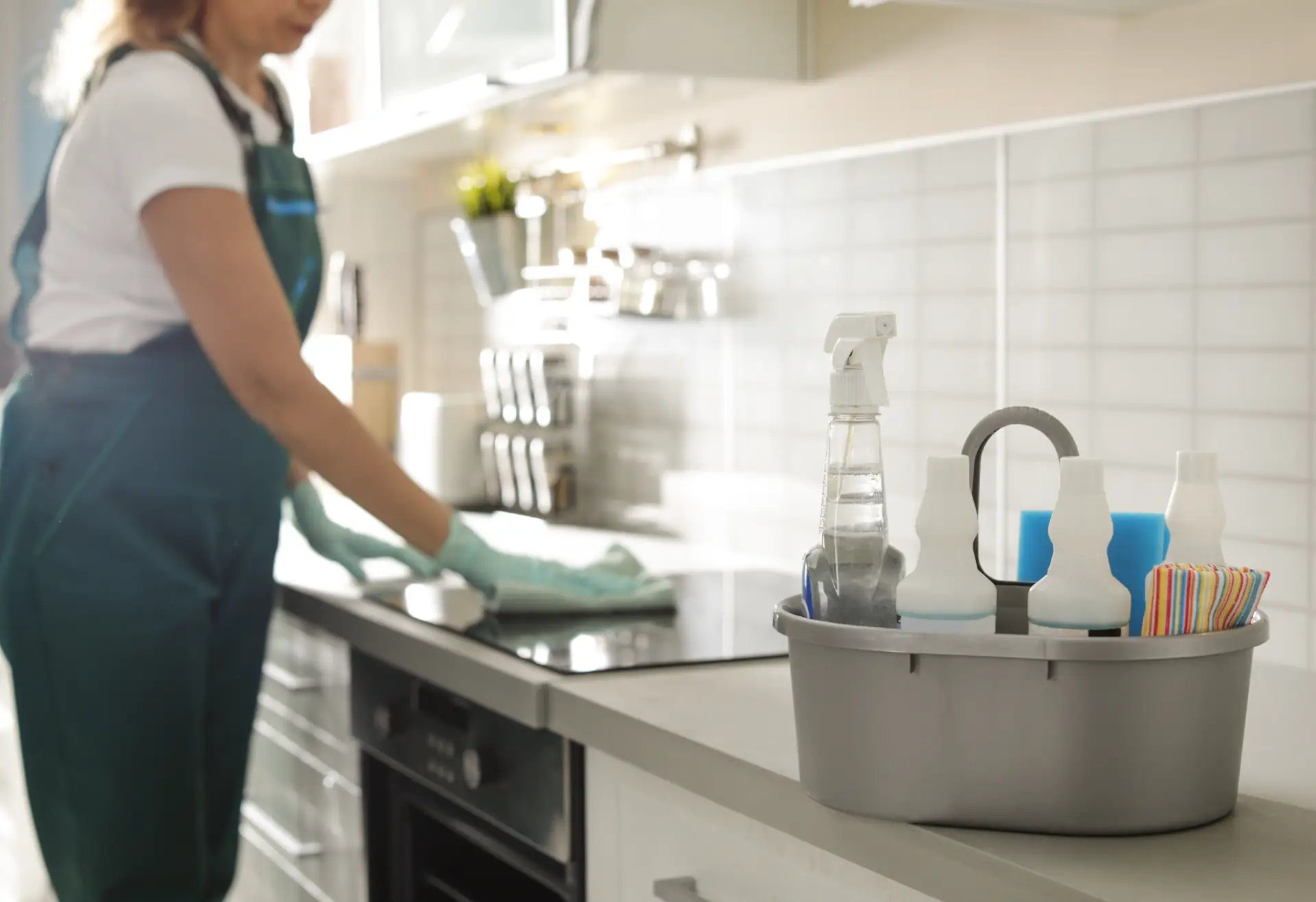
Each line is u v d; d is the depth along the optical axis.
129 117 1.50
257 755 2.13
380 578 1.96
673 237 2.25
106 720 1.60
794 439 2.03
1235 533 1.43
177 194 1.48
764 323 2.07
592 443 2.53
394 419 3.10
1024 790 0.85
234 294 1.49
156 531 1.59
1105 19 1.53
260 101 1.75
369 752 1.73
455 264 3.02
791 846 1.00
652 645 1.45
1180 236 1.46
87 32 1.67
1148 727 0.83
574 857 1.29
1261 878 0.77
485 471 2.81
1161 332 1.49
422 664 1.51
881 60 1.83
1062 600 0.87
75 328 1.58
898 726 0.87
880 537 0.95
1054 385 1.62
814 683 0.91
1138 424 1.52
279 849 2.03
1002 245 1.67
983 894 0.81
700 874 1.10
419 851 1.68
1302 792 0.93
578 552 2.19
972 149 1.70
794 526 2.04
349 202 3.15
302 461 1.59
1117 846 0.83
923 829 0.86
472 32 1.88
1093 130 1.55
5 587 1.62
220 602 1.69
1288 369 1.37
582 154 2.48
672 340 2.29
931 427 1.79
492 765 1.40
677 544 2.29
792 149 2.00
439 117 2.00
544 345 2.68
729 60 1.86
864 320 0.95
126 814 1.63
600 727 1.20
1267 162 1.37
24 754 1.68
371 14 2.14
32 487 1.60
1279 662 1.39
